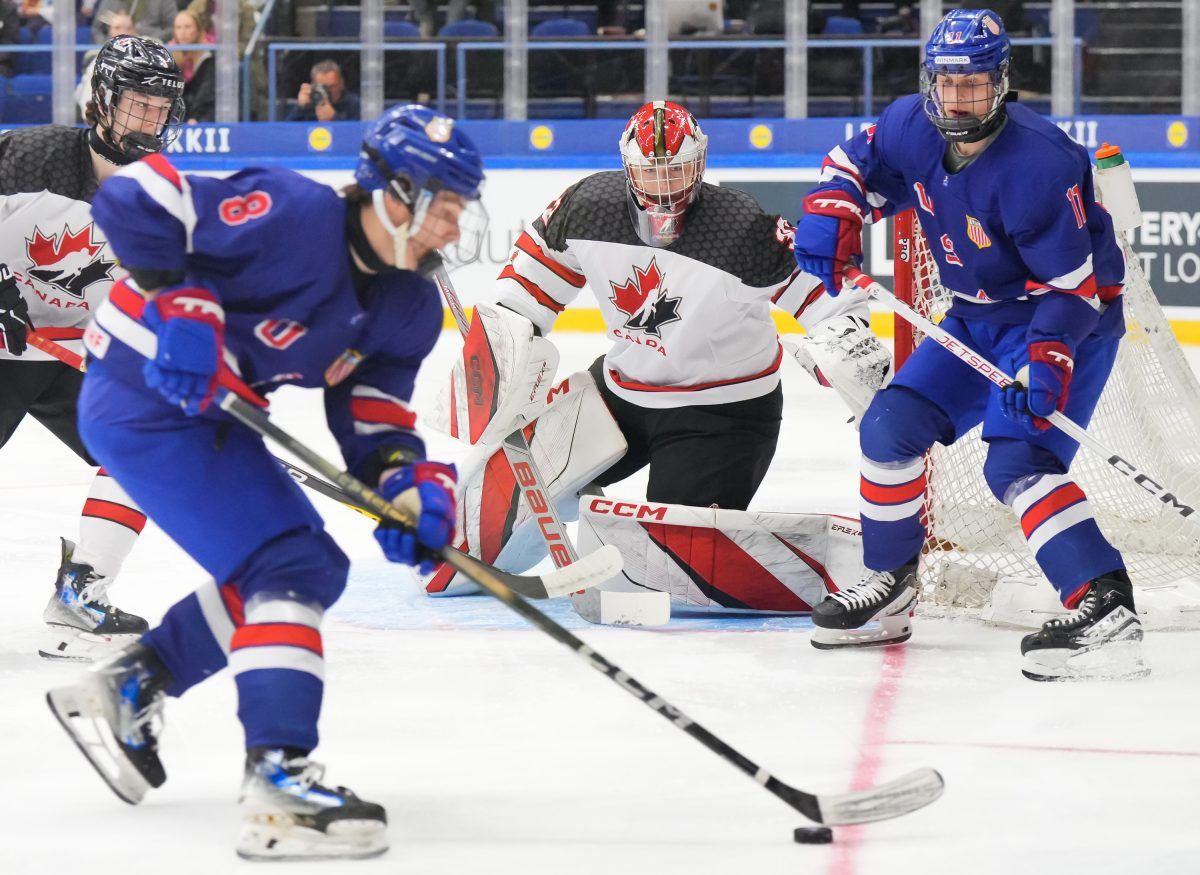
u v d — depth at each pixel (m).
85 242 9.07
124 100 8.80
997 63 8.42
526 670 8.86
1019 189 8.63
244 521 6.09
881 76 27.70
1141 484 8.70
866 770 7.07
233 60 27.59
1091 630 8.73
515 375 9.99
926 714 8.02
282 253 5.96
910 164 9.14
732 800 6.63
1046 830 6.26
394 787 6.80
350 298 6.13
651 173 9.83
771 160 26.30
